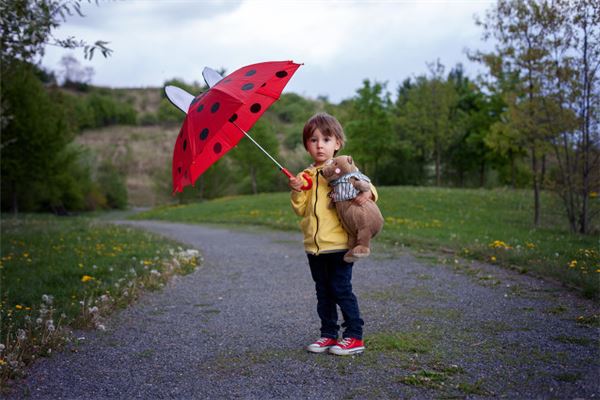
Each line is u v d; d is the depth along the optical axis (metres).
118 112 79.44
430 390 3.04
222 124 3.24
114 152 64.50
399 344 3.87
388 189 22.69
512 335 4.02
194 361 3.72
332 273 3.80
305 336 4.26
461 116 32.94
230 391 3.16
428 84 29.91
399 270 7.17
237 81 3.52
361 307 5.14
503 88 13.25
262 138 37.06
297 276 7.20
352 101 37.88
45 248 9.22
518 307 4.88
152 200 50.41
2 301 5.14
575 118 10.66
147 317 5.01
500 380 3.14
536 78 11.41
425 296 5.53
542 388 3.00
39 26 6.35
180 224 18.97
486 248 8.02
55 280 6.30
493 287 5.80
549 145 11.62
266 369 3.51
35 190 29.81
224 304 5.56
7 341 3.72
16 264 7.41
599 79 10.29
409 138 33.66
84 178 38.50
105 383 3.33
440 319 4.57
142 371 3.54
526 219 14.04
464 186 35.44
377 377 3.28
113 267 7.12
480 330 4.19
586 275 5.67
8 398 3.08
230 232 14.62
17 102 23.19
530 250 7.73
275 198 24.88
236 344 4.10
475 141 29.55
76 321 4.59
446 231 11.45
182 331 4.51
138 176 58.16
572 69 10.58
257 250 10.28
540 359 3.47
